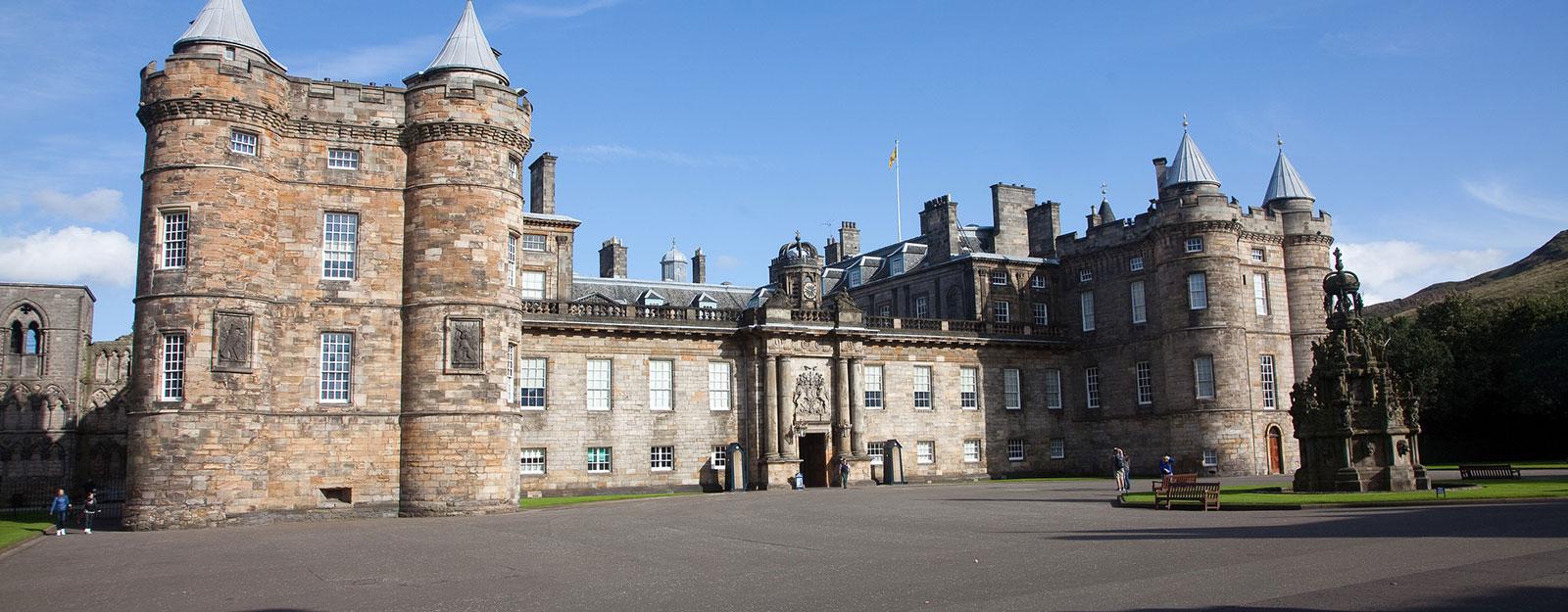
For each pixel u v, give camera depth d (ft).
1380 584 53.47
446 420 138.00
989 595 54.49
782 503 136.56
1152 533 84.38
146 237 132.05
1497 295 477.36
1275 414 212.23
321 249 140.77
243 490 130.31
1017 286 240.12
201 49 138.10
